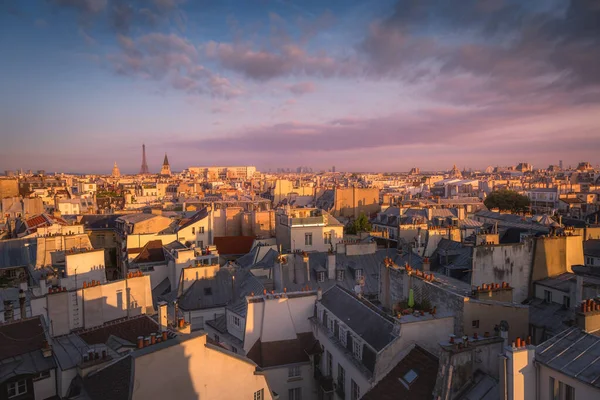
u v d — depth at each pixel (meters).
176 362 27.34
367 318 36.97
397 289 44.38
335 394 38.34
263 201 184.38
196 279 61.78
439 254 67.94
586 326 27.48
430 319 33.03
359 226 127.00
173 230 105.12
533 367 22.56
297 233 90.00
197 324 57.06
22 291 56.03
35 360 34.44
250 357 42.03
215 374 29.28
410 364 31.06
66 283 58.72
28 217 117.56
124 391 25.64
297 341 43.72
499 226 113.44
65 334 42.84
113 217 125.38
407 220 122.31
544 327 41.75
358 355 35.19
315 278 64.44
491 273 47.69
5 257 79.00
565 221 111.31
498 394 25.36
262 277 67.50
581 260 52.34
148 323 42.66
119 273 112.00
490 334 34.44
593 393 19.77
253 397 31.39
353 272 66.75
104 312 47.53
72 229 96.75
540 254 49.59
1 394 32.16
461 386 26.92
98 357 32.66
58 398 33.94
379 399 30.03
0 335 35.94
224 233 118.12
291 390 41.69
